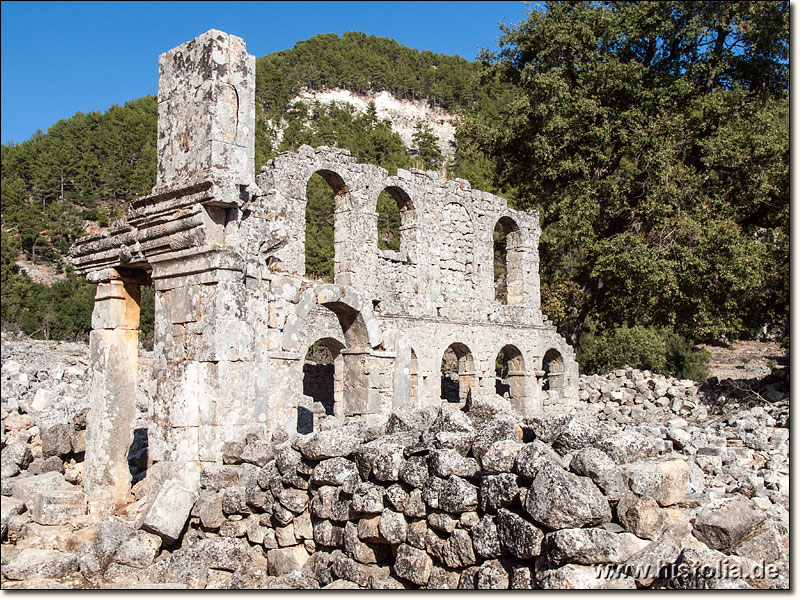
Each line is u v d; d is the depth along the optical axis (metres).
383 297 31.22
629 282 34.88
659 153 35.50
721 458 14.77
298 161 28.39
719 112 36.62
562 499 7.22
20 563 10.55
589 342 53.34
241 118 12.81
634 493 7.54
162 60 13.58
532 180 41.59
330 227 71.50
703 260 34.16
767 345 60.91
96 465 14.40
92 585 10.25
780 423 23.59
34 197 113.56
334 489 9.91
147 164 117.62
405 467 8.94
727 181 37.75
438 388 32.50
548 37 39.22
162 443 12.29
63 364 29.16
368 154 118.19
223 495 11.32
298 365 14.13
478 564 7.99
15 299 67.12
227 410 12.07
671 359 50.09
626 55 40.09
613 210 37.66
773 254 36.53
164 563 10.60
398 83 182.25
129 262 14.25
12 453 16.03
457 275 34.94
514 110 40.19
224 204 12.31
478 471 8.48
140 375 25.33
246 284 12.91
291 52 185.50
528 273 38.34
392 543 8.89
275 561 10.47
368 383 17.20
